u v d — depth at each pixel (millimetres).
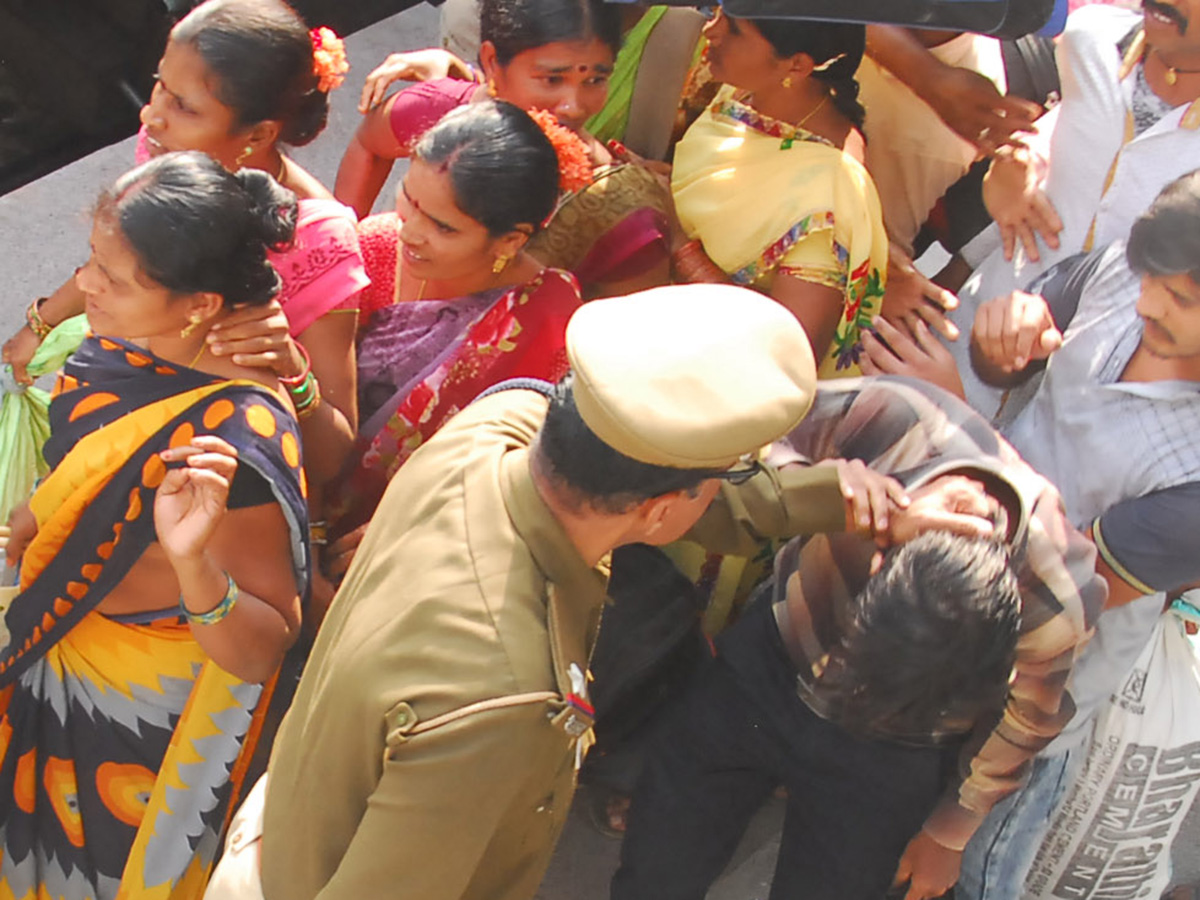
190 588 2268
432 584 1839
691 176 2912
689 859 2709
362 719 1844
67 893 2793
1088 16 2559
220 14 2633
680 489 1778
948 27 2482
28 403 3084
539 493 1845
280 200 2344
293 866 2107
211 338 2297
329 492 2846
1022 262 2664
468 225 2525
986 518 2176
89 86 4715
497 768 1771
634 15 2957
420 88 3180
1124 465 2375
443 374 2734
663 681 2596
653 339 1771
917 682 2260
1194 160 2348
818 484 2250
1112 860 2814
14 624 2510
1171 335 2273
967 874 2779
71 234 4410
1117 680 2553
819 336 2799
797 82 2719
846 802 2527
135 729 2607
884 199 3236
